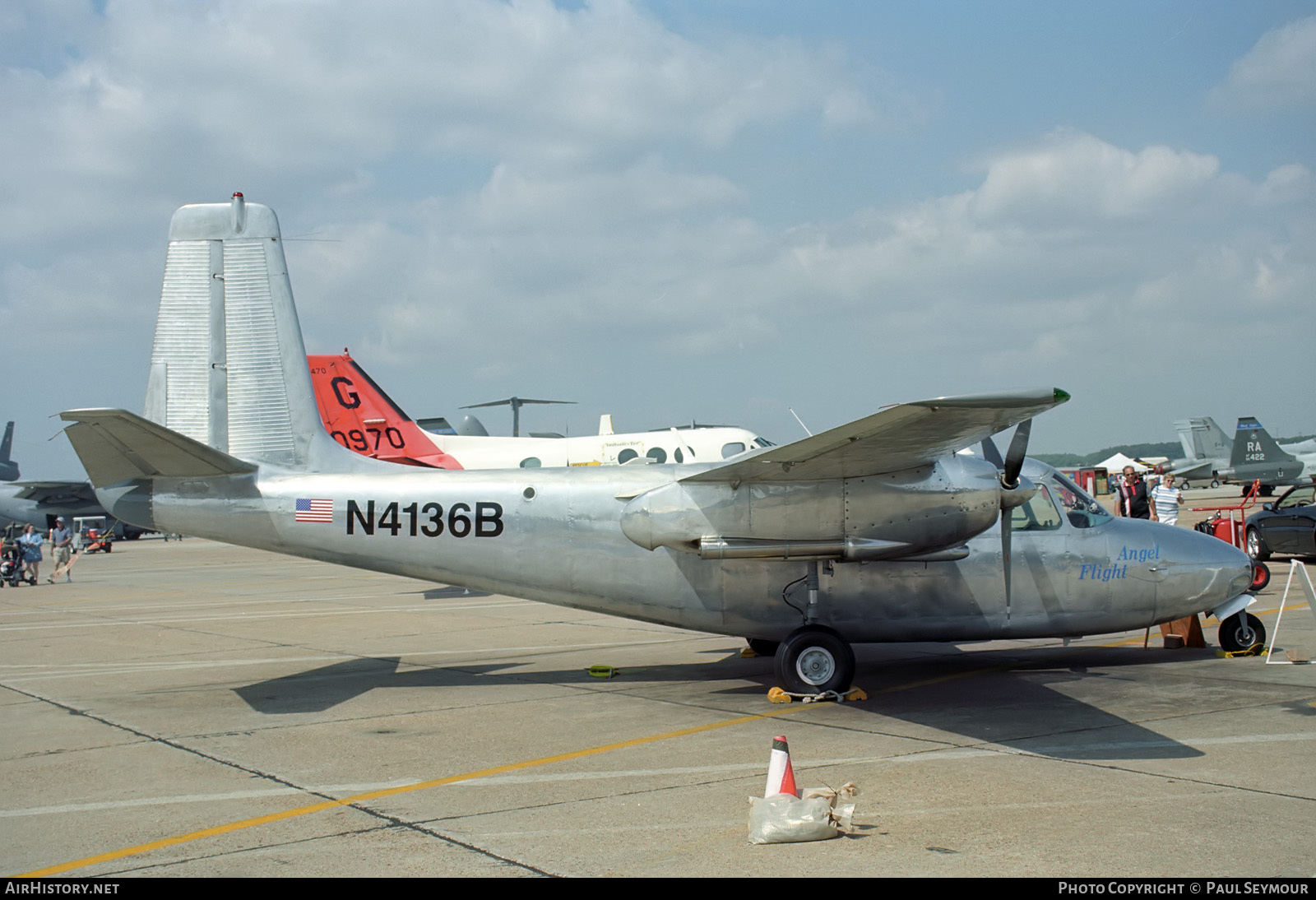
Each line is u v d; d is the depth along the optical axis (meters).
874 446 8.49
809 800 5.47
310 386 10.77
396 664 12.12
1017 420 7.83
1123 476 17.64
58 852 5.43
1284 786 6.21
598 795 6.37
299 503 10.31
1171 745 7.29
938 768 6.80
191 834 5.71
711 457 23.25
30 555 28.14
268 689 10.42
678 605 10.20
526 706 9.38
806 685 9.48
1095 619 10.41
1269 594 16.88
